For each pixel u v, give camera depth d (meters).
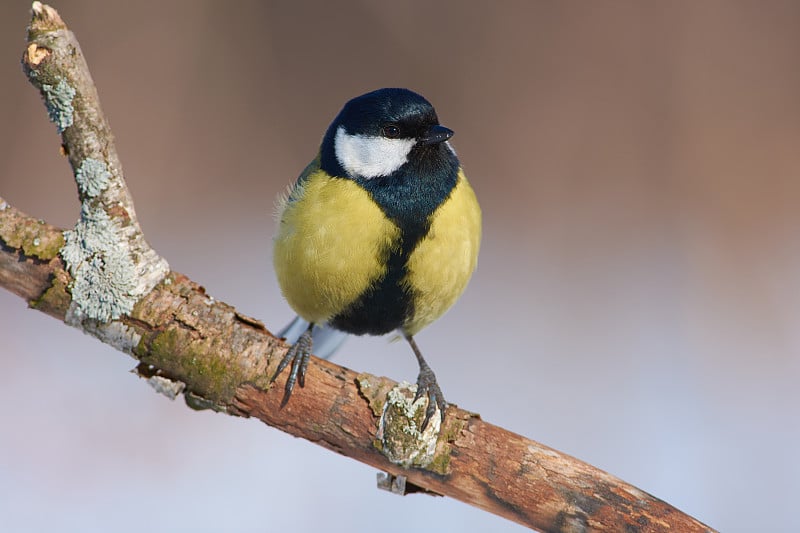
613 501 3.27
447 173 3.31
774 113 3.72
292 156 3.81
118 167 3.27
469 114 3.88
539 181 3.66
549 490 3.27
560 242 3.51
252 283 3.48
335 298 3.32
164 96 3.76
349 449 3.28
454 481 3.28
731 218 3.52
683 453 3.38
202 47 3.87
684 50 3.86
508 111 3.88
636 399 3.41
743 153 3.63
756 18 3.86
